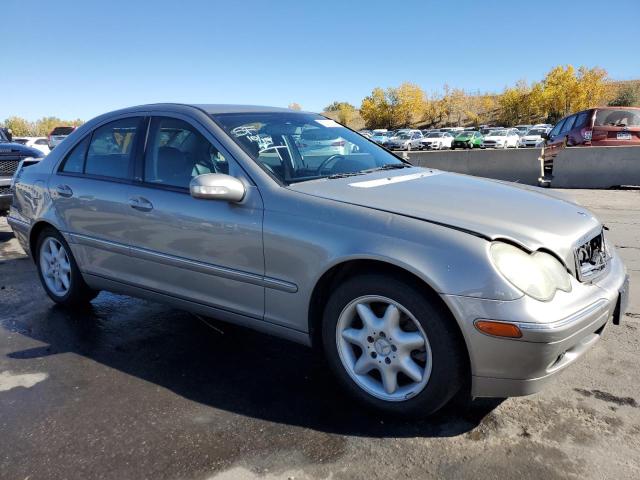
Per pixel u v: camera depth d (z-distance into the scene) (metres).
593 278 2.79
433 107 87.19
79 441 2.68
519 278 2.45
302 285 2.93
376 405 2.81
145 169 3.73
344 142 4.00
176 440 2.67
